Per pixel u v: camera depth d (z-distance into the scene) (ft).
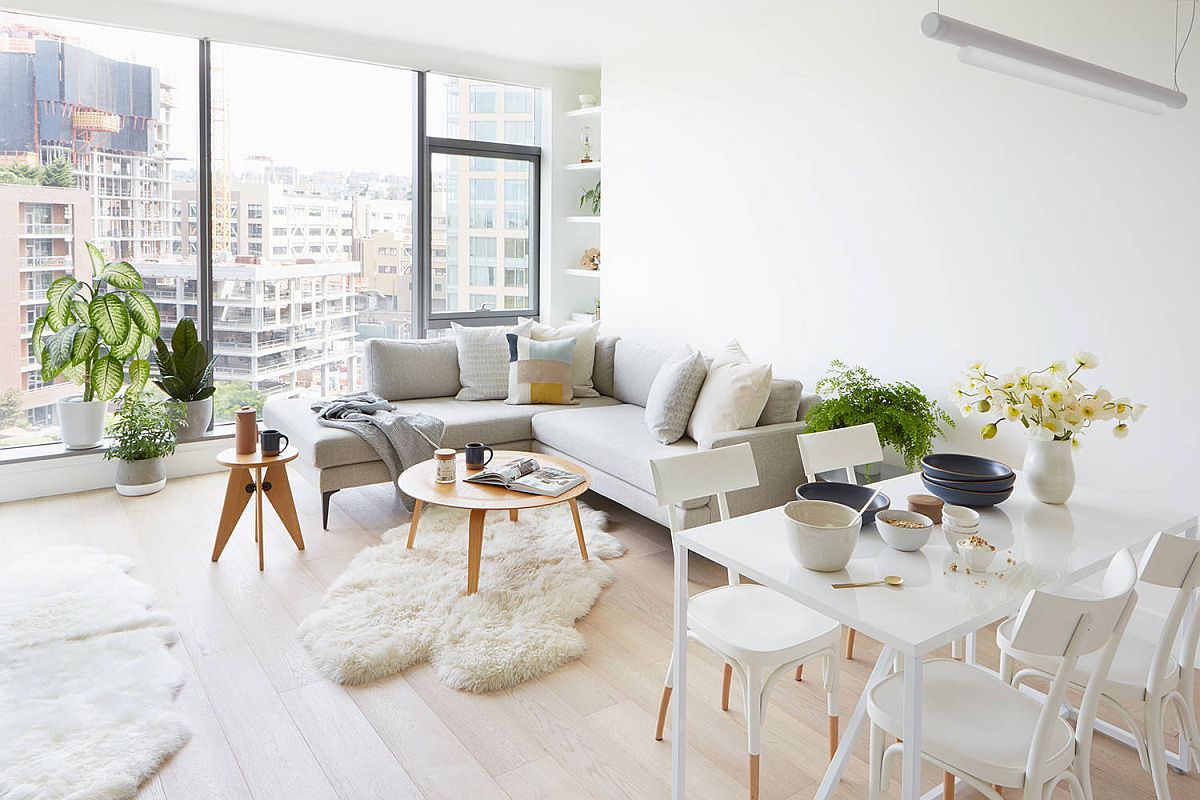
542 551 12.11
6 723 7.63
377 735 7.84
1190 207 9.55
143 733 7.57
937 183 12.25
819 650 6.97
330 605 10.34
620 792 7.09
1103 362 10.52
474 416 15.07
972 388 7.43
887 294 13.14
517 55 18.81
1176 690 6.61
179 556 12.12
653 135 17.56
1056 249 10.87
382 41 17.57
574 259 21.36
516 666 8.90
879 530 6.46
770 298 15.23
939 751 5.47
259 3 15.01
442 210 19.67
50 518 13.67
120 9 14.76
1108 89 7.50
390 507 14.49
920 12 12.26
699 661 9.42
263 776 7.21
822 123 13.91
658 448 12.83
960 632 5.07
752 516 7.11
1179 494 9.93
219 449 16.49
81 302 14.87
